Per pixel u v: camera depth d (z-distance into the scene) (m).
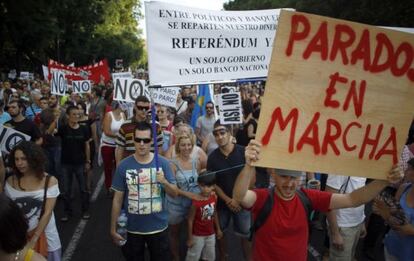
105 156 7.66
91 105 12.12
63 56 43.59
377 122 2.65
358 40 2.53
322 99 2.55
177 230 4.94
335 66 2.53
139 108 5.84
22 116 6.47
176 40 4.22
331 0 30.05
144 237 4.04
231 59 4.42
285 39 2.46
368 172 2.70
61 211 7.16
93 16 41.09
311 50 2.49
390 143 2.69
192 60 4.28
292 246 2.90
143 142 3.88
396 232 3.48
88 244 5.84
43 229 3.68
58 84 11.08
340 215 4.05
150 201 3.96
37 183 3.73
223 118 7.08
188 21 4.25
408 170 3.54
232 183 4.69
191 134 5.02
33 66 39.91
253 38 4.49
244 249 4.93
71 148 6.73
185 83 4.25
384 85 2.61
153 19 4.15
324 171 2.63
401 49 2.58
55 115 8.05
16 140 5.08
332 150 2.62
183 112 10.97
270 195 2.94
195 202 4.55
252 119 8.45
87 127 6.93
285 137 2.55
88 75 15.00
